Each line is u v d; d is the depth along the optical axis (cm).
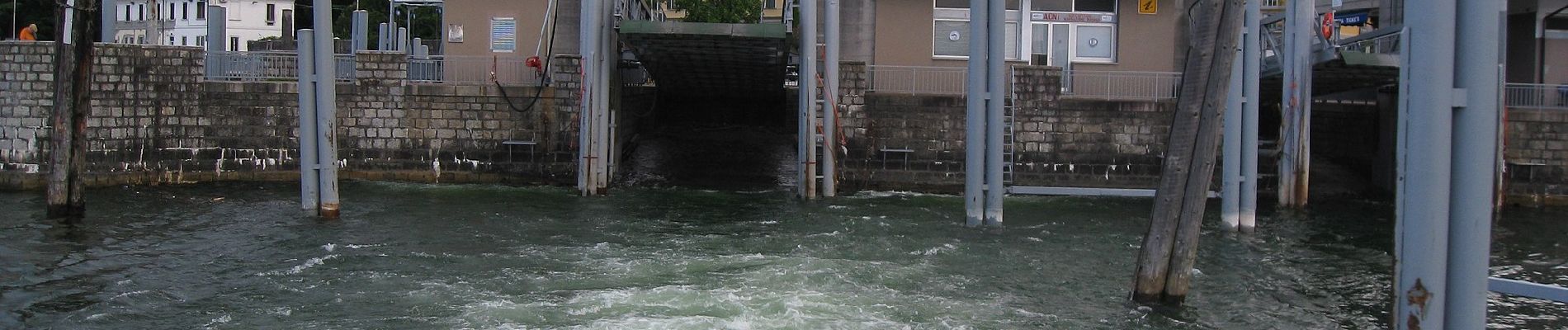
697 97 3941
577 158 2598
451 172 2595
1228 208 1934
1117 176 2609
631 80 3338
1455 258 675
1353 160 3020
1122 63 2856
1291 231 2011
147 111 2492
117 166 2456
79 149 1902
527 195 2392
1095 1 2862
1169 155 1192
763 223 1975
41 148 2366
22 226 1791
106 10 2602
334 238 1695
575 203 2259
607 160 2445
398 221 1916
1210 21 1111
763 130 3778
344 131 2586
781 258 1520
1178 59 2883
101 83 2428
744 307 1182
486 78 2748
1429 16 665
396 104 2581
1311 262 1645
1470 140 664
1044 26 2864
